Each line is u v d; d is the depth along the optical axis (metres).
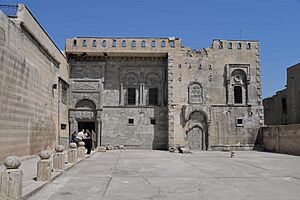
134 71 45.22
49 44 33.38
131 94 45.16
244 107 44.31
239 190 13.27
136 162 24.88
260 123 44.22
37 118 28.36
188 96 43.97
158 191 12.91
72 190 13.00
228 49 45.03
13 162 10.03
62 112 40.22
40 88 29.41
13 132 22.16
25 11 24.73
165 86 45.19
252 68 45.00
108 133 44.03
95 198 11.56
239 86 44.91
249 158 30.05
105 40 44.00
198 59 44.56
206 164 23.81
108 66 45.12
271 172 19.38
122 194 12.27
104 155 32.38
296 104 48.41
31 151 26.39
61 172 17.11
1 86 20.06
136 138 44.16
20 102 23.66
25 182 13.78
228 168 21.28
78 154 26.23
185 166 22.20
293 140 35.88
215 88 44.34
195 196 11.98
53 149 34.44
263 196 12.06
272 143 40.84
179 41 44.53
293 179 16.59
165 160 26.97
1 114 20.06
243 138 43.91
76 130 43.91
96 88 44.34
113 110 44.38
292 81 49.59
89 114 44.22
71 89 44.19
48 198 11.52
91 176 16.92
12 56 21.98
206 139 43.66
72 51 43.47
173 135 43.06
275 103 55.19
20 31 23.64
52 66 34.31
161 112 44.66
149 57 45.19
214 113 43.94
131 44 44.09
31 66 26.47
